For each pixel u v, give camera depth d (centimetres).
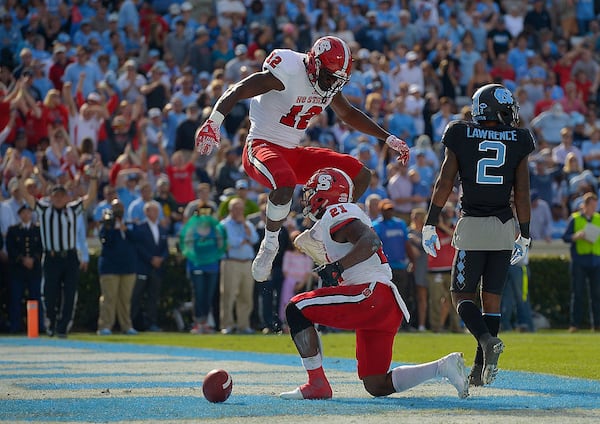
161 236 5697
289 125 2394
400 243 5625
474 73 7769
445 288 5691
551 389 2278
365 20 7994
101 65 6831
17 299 5547
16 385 2466
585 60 8256
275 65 2319
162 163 6278
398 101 6956
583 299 6134
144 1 7944
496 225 2262
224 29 7444
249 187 6262
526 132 2292
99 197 6150
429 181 6388
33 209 5497
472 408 1880
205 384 2006
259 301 5781
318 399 2041
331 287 1994
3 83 6525
